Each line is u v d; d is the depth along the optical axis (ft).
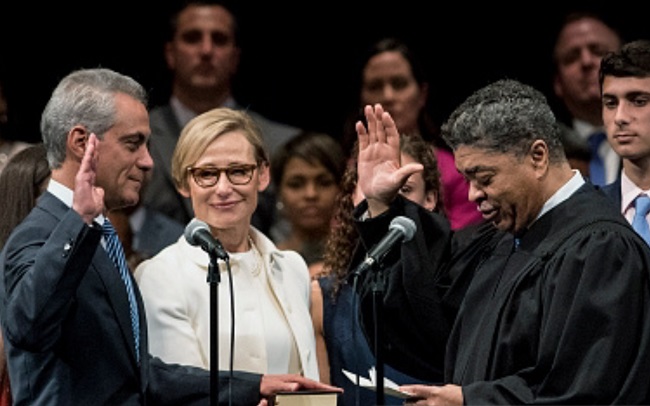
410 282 32.50
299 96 53.57
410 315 32.71
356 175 38.32
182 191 35.24
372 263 29.58
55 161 31.55
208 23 50.03
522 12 52.95
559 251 29.58
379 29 53.72
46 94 51.62
